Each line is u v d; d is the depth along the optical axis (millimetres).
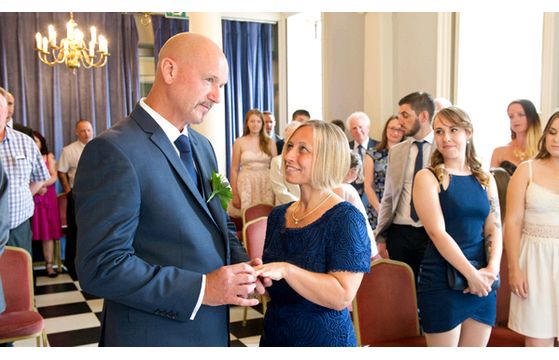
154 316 1505
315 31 7926
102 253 1378
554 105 4027
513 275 2447
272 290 1687
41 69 6488
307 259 1606
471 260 2271
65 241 5965
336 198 1657
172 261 1503
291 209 1780
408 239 2932
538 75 4398
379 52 5379
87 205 1410
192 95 1534
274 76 8070
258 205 4246
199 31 5742
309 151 1619
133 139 1484
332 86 6473
